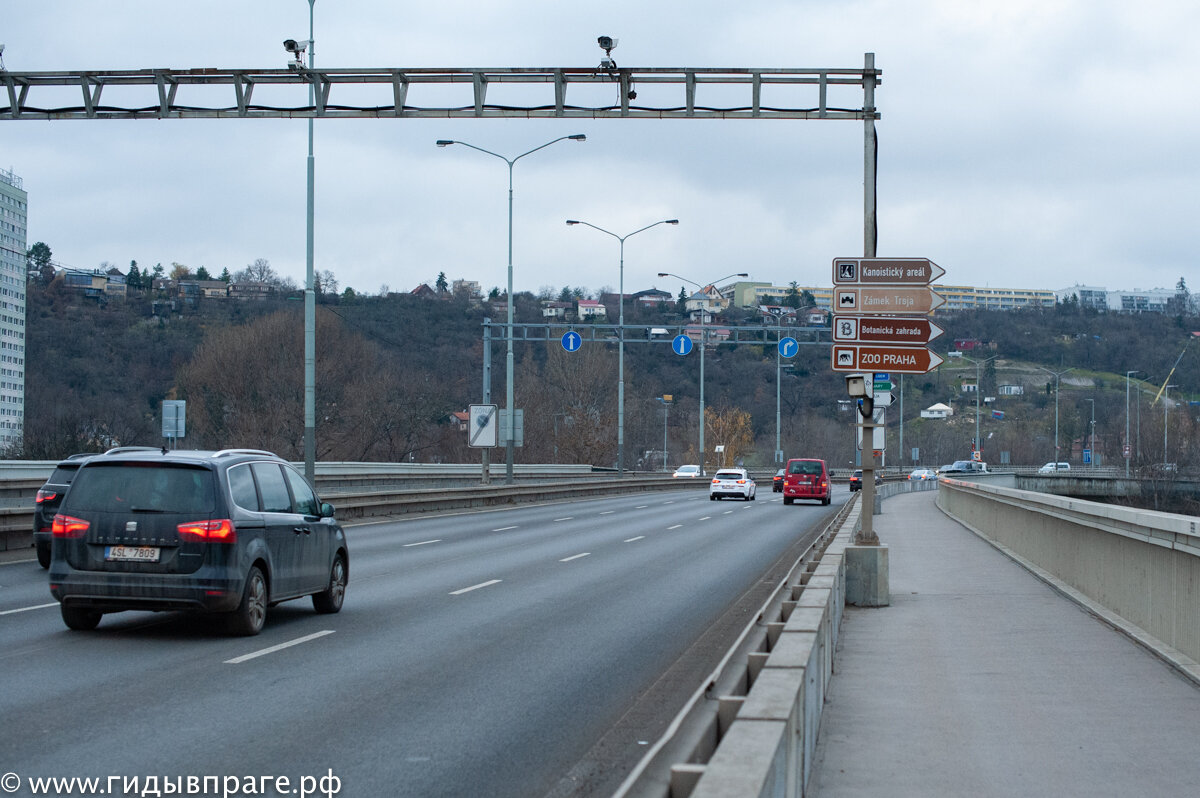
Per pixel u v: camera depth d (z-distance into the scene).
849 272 17.55
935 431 174.75
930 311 17.33
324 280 147.50
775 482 86.12
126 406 89.31
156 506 12.86
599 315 147.50
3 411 89.56
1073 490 98.00
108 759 7.86
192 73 23.66
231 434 85.81
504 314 137.00
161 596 12.70
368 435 93.06
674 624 15.34
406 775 7.64
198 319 111.50
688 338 58.47
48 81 24.00
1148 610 13.20
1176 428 119.31
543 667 11.91
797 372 164.75
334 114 23.69
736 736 5.10
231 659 11.88
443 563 23.98
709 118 22.81
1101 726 9.04
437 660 12.17
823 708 9.57
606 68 22.69
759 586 20.27
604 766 7.98
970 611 16.12
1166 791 7.31
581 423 115.06
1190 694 10.26
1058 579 19.56
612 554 26.91
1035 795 7.22
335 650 12.66
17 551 23.30
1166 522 12.08
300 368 90.50
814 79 22.39
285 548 14.23
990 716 9.41
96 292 108.69
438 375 120.12
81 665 11.39
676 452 148.00
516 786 7.43
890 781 7.51
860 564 16.75
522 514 45.97
